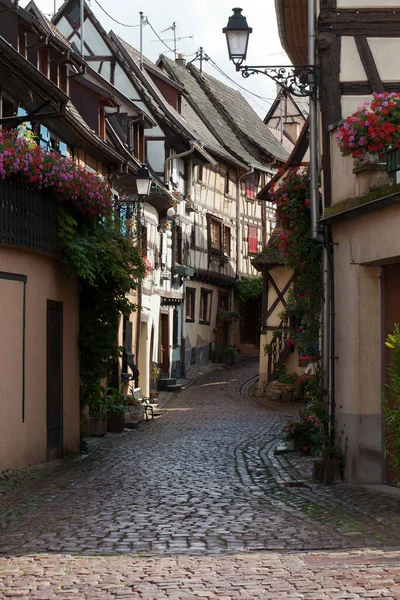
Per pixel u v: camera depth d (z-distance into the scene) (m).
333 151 12.01
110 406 19.48
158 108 32.62
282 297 30.14
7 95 14.70
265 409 25.55
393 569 6.30
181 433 19.33
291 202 13.16
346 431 11.55
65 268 15.02
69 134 18.39
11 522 8.99
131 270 16.05
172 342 33.34
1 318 12.43
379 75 12.03
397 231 10.38
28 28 15.69
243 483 11.88
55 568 6.80
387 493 10.38
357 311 11.31
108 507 9.91
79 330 15.92
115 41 32.41
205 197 38.19
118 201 19.56
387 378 11.24
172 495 10.84
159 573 6.54
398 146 10.64
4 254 12.57
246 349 42.97
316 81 12.08
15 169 12.32
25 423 13.12
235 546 7.67
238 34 11.98
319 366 13.22
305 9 14.59
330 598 5.57
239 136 44.69
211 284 38.94
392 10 12.05
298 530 8.35
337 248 11.89
